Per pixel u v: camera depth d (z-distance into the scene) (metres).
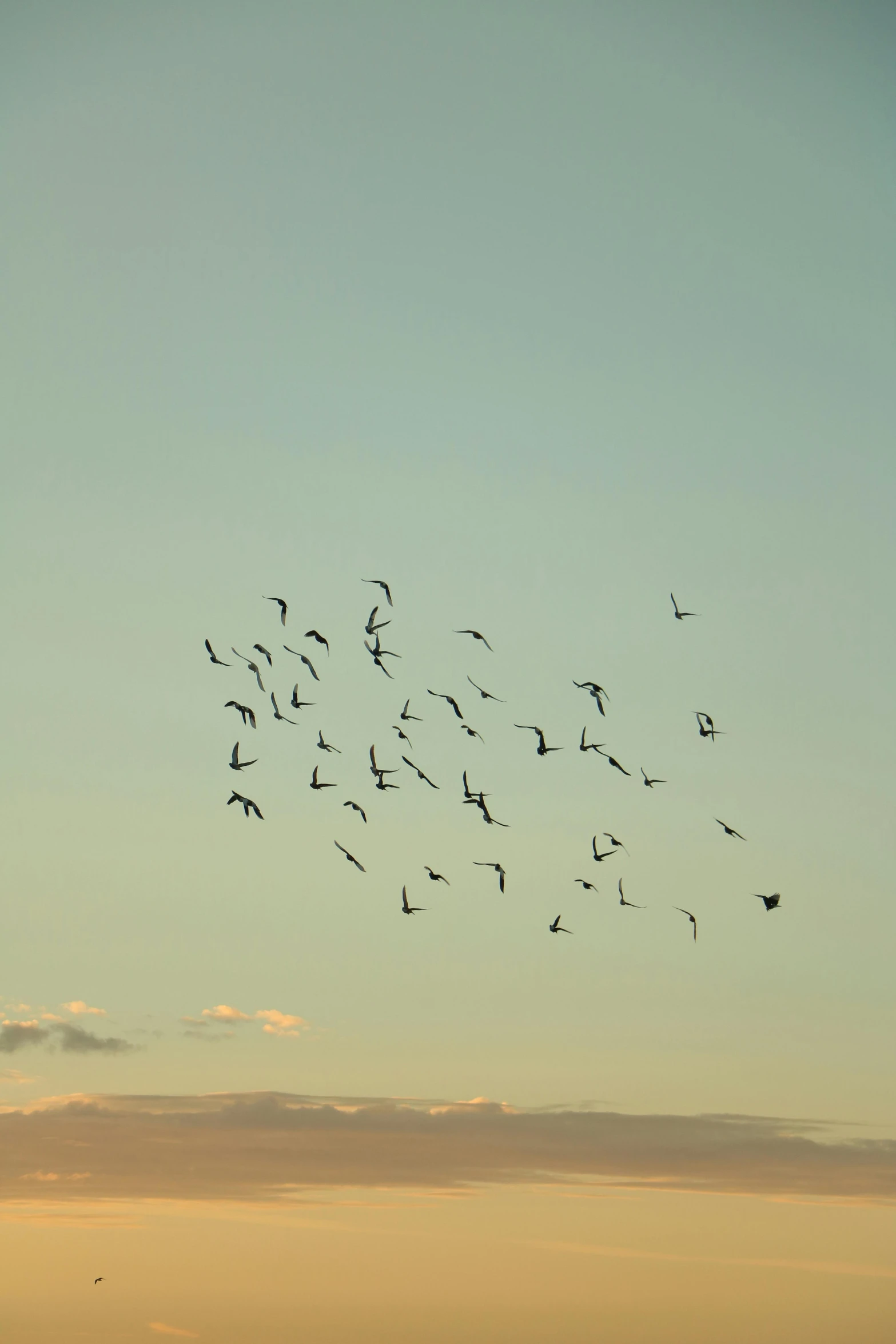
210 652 83.81
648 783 86.69
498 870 80.75
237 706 83.00
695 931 76.88
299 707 83.75
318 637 84.44
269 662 84.12
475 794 85.88
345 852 82.88
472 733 86.62
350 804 85.00
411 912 84.62
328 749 84.25
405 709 86.75
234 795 76.56
